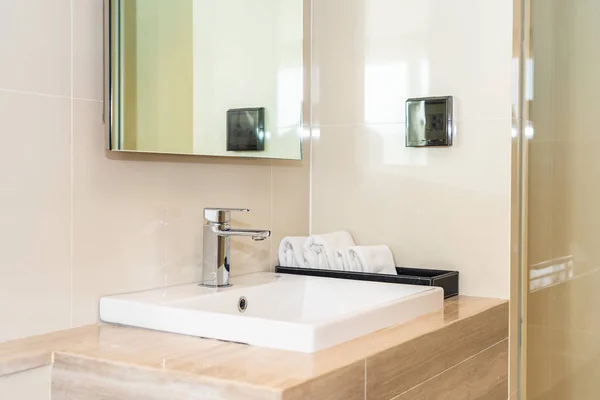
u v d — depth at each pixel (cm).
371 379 109
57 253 126
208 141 155
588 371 175
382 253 178
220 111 158
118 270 138
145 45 140
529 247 182
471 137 175
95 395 107
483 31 173
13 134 118
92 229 133
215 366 102
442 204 180
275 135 174
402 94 185
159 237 148
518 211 177
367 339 120
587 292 175
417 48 182
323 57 197
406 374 119
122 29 135
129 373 103
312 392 96
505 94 171
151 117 141
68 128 128
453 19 177
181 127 149
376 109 189
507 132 171
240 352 110
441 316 145
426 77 181
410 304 141
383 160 188
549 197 179
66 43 127
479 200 175
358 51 192
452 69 178
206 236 154
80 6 130
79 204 130
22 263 119
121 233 139
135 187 142
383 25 187
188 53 151
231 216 170
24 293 120
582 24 174
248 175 175
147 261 145
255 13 169
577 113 175
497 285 172
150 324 127
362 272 169
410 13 183
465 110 176
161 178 149
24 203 120
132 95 137
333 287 162
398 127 185
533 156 181
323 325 112
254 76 169
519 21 176
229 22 161
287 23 179
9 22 117
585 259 174
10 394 106
